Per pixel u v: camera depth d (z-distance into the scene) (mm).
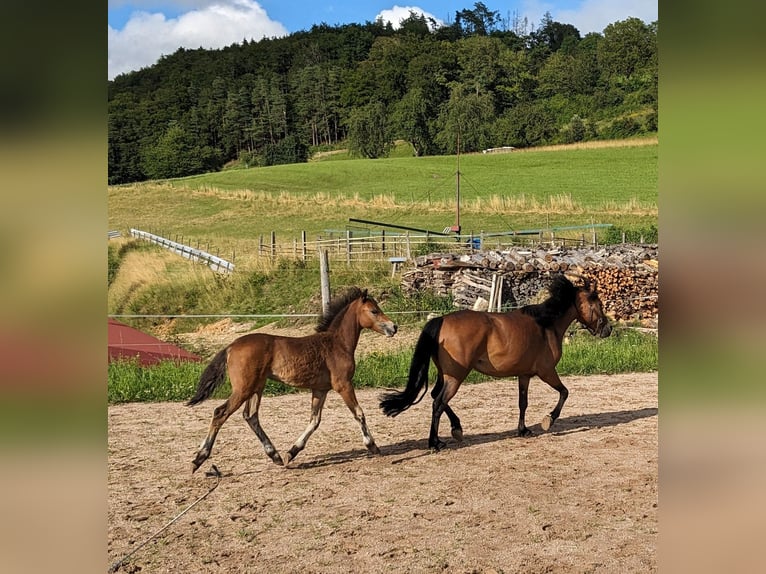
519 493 6246
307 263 22719
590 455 7480
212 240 39219
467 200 51312
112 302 22484
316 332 7359
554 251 20453
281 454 7102
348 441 8195
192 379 10789
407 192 57750
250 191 59688
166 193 60844
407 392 7578
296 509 5906
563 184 56062
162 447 7887
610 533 5281
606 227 36656
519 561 4805
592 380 11984
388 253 24656
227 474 6902
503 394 10977
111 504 6020
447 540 5191
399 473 6914
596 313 8352
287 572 4672
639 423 8945
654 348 13711
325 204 52906
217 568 4738
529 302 17750
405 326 16531
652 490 6266
